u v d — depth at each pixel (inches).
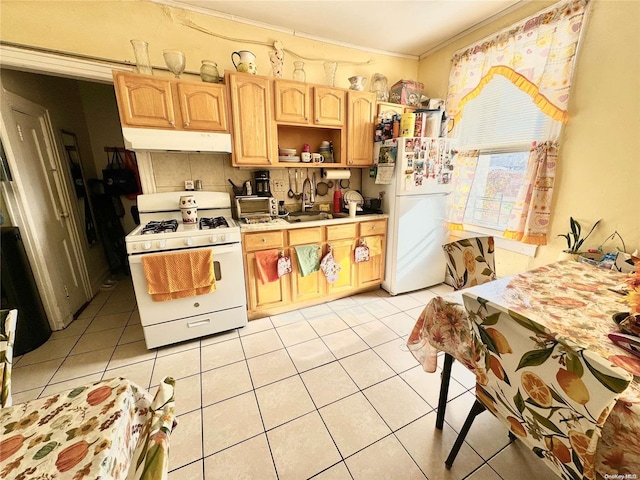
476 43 94.5
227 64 90.3
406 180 97.5
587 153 72.9
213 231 74.9
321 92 93.4
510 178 92.0
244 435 51.4
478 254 63.2
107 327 88.4
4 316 34.4
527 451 48.1
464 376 65.9
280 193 107.3
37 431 24.6
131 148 72.5
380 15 88.9
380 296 109.3
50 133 95.6
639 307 34.0
